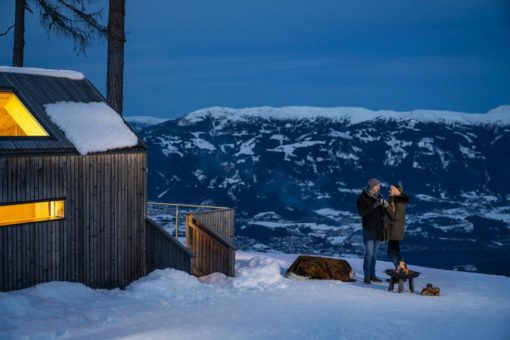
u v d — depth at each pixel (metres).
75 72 11.16
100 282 9.88
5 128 9.51
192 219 11.48
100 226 9.87
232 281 10.34
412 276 9.86
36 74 10.40
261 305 8.41
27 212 9.18
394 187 10.54
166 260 10.57
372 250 10.69
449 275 11.85
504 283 10.95
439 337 6.61
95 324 7.10
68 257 9.32
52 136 9.18
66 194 9.27
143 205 10.73
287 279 10.89
